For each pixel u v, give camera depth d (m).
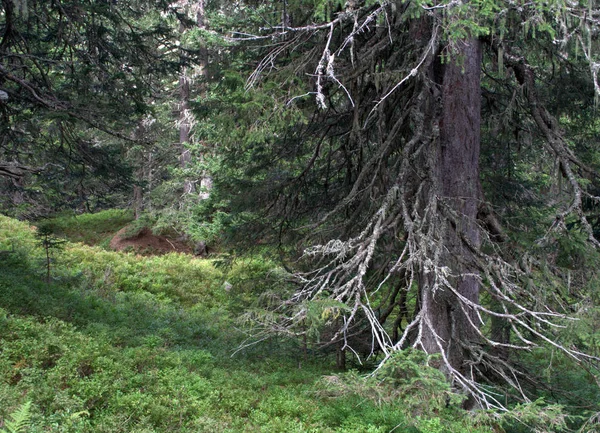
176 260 23.17
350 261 6.94
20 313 9.90
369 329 9.84
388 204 7.33
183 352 9.57
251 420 7.06
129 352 8.59
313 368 10.17
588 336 6.10
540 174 13.17
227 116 7.71
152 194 26.55
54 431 5.36
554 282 7.01
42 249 19.09
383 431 6.48
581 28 6.83
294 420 6.93
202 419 6.54
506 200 11.08
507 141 10.60
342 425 6.86
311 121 9.84
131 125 11.88
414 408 6.36
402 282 9.43
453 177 8.52
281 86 7.76
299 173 11.08
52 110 10.35
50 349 8.02
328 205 10.56
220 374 8.73
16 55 10.52
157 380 7.75
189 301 18.38
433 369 5.69
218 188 11.17
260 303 7.71
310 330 6.20
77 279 15.84
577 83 9.62
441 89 8.83
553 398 8.63
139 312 13.65
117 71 12.67
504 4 6.93
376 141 10.24
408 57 8.52
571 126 11.16
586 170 8.17
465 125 8.59
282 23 8.43
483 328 9.95
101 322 10.92
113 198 32.62
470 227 8.17
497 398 8.45
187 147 21.23
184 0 21.98
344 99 10.38
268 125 7.54
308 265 8.87
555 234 7.25
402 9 8.05
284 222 10.67
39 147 12.01
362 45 9.20
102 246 26.12
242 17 11.53
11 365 7.28
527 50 9.14
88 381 6.93
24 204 17.97
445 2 6.27
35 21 11.76
